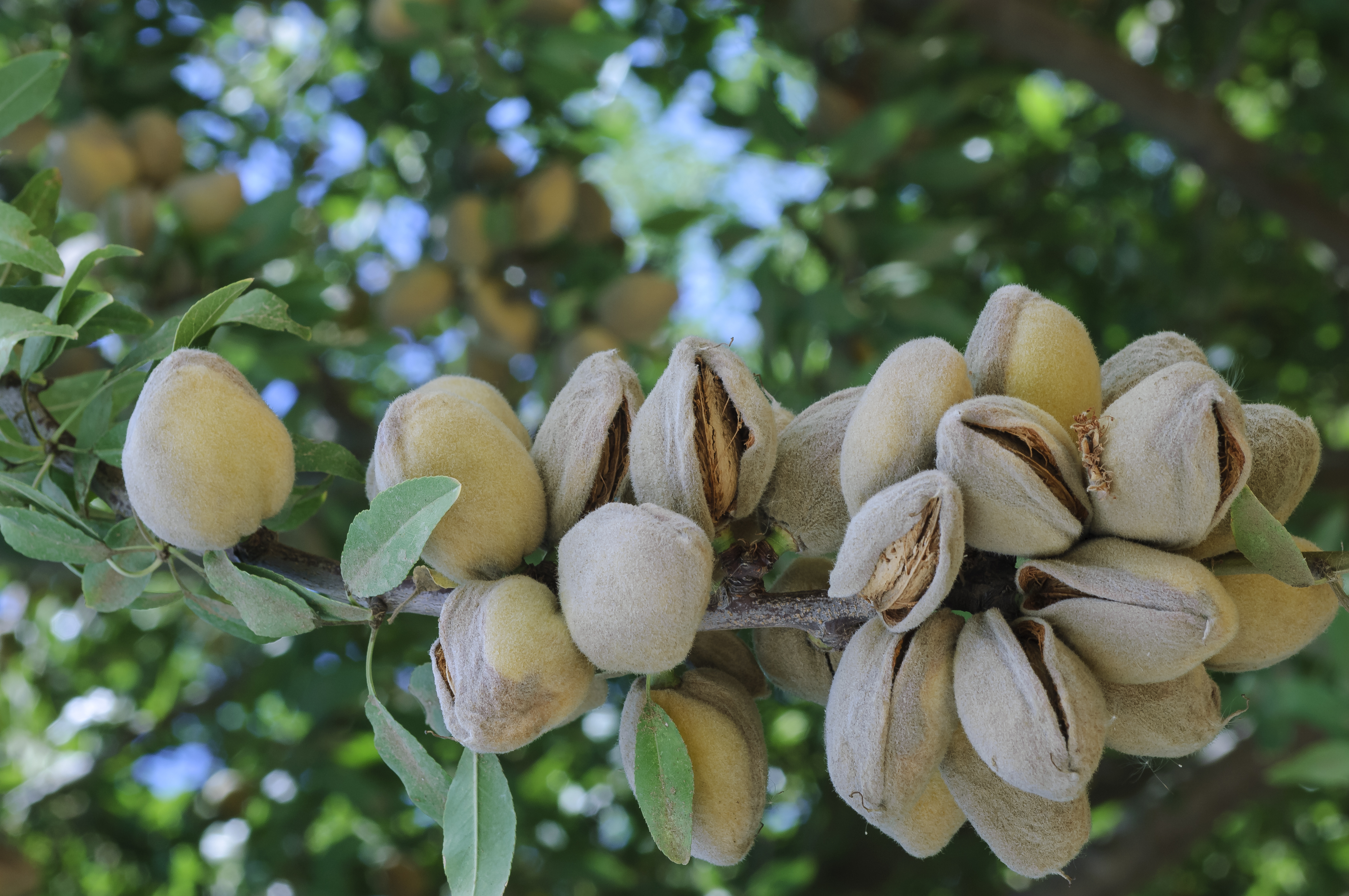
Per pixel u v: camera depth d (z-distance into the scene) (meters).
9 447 0.50
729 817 0.44
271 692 1.17
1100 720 0.41
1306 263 1.42
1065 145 1.36
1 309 0.47
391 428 0.43
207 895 1.23
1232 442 0.41
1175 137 1.12
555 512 0.44
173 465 0.43
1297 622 0.43
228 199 0.85
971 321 0.93
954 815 0.44
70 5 1.05
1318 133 1.35
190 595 0.46
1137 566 0.41
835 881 1.13
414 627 0.98
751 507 0.44
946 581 0.41
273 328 0.47
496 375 1.06
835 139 0.96
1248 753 1.08
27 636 1.34
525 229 1.01
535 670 0.41
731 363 0.43
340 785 1.00
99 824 1.21
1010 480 0.41
